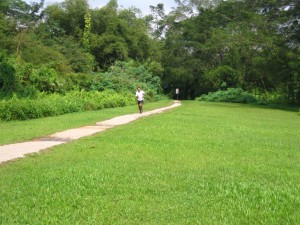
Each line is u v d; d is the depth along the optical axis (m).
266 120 20.89
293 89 39.84
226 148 10.00
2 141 10.34
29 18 46.81
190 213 4.79
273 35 38.38
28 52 34.16
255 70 44.19
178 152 9.06
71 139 10.99
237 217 4.71
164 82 58.56
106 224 4.35
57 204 4.95
